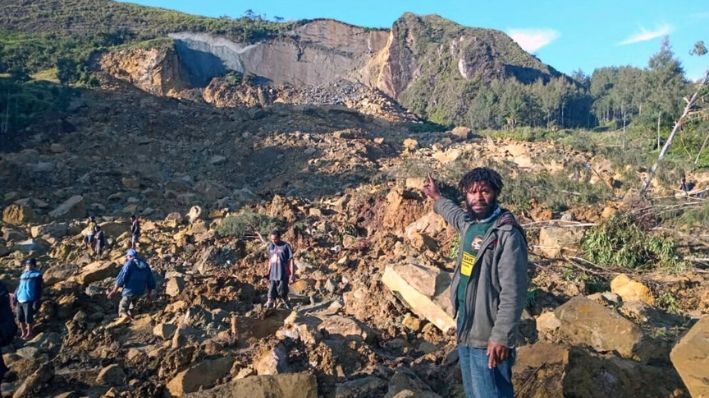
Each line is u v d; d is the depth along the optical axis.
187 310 7.87
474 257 3.04
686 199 11.59
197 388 5.15
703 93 15.60
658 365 4.73
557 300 7.75
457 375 4.67
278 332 6.29
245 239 14.19
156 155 29.19
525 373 4.16
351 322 6.18
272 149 29.80
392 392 4.43
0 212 17.78
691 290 8.27
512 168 17.39
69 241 14.75
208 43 75.56
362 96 66.75
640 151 19.20
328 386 4.86
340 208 17.09
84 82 46.94
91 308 8.48
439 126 46.69
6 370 5.30
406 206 14.52
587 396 4.13
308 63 78.06
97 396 5.25
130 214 18.55
